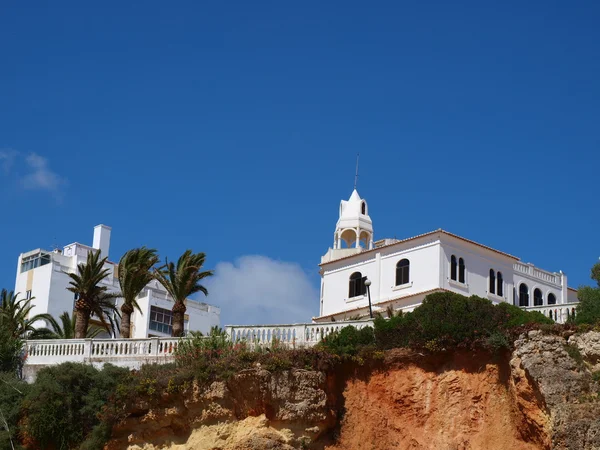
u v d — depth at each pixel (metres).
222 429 46.12
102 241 98.50
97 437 48.06
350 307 69.50
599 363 44.00
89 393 49.69
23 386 51.03
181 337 52.50
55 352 54.50
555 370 43.72
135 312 95.88
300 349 47.94
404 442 46.62
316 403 46.03
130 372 49.69
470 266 66.88
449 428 46.22
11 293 67.69
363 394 47.72
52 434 48.81
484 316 47.16
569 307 48.47
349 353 48.28
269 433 45.31
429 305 48.09
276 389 45.91
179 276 61.81
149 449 47.31
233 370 46.75
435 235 65.88
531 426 44.03
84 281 63.78
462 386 46.69
